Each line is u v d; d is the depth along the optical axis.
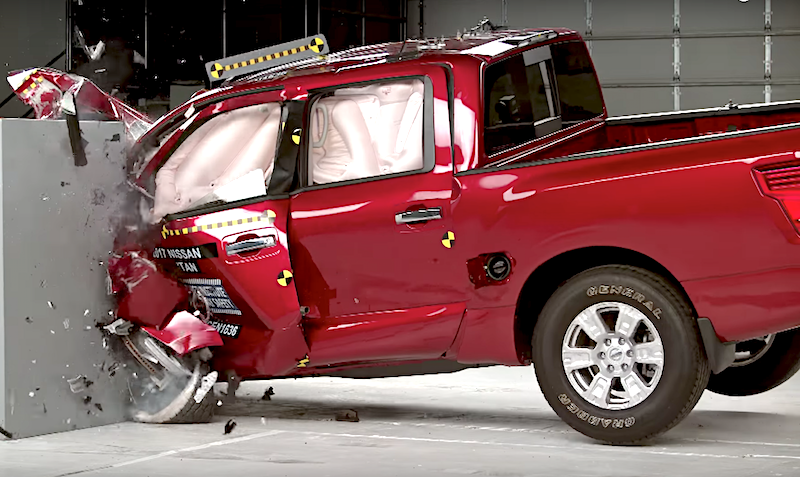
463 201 7.06
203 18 21.75
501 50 7.52
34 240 7.46
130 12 20.31
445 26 23.41
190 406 7.82
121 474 6.11
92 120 8.45
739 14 21.88
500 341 7.09
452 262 7.10
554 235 6.85
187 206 7.91
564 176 6.89
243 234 7.54
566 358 6.90
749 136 6.59
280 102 7.65
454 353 7.29
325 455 6.64
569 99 8.31
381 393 9.55
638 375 6.75
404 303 7.25
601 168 6.82
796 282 6.42
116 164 7.90
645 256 6.92
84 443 7.12
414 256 7.19
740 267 6.51
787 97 21.72
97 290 7.78
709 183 6.57
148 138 7.97
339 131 7.57
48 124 7.55
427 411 8.54
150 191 7.97
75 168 7.67
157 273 7.80
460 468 6.21
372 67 7.50
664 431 6.71
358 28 22.86
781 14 21.67
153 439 7.25
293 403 8.98
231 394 8.70
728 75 22.00
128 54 20.31
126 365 7.93
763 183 6.48
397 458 6.54
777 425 7.73
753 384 8.11
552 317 6.91
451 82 7.27
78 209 7.68
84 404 7.70
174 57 21.22
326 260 7.39
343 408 8.70
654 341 6.70
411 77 7.36
